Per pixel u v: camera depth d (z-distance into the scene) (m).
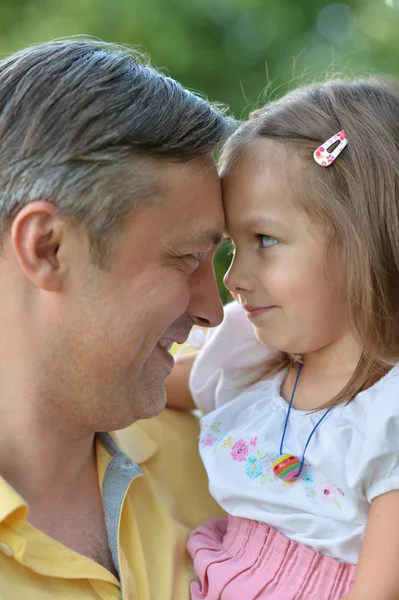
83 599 1.12
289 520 1.28
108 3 3.75
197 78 3.88
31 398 1.17
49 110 1.11
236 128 1.39
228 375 1.54
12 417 1.17
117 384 1.19
